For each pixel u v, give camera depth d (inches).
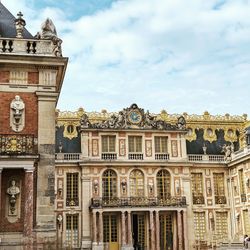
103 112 2113.7
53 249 845.2
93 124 1959.9
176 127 2032.5
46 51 938.7
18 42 933.8
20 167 858.8
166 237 1915.6
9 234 855.1
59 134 2001.7
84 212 1861.5
